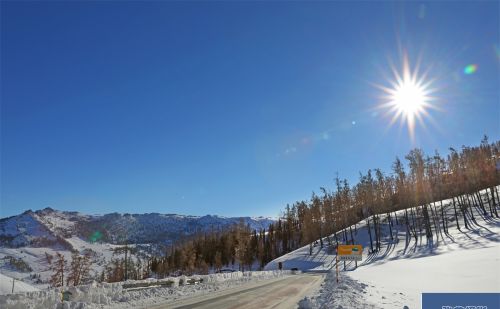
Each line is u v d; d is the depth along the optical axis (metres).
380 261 66.75
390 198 116.31
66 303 15.56
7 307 13.80
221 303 18.14
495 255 30.69
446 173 100.69
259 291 24.70
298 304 17.38
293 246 125.94
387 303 14.26
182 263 115.25
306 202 137.88
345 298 16.22
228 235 125.94
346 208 108.00
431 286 18.84
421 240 79.44
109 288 19.97
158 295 21.80
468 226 79.88
